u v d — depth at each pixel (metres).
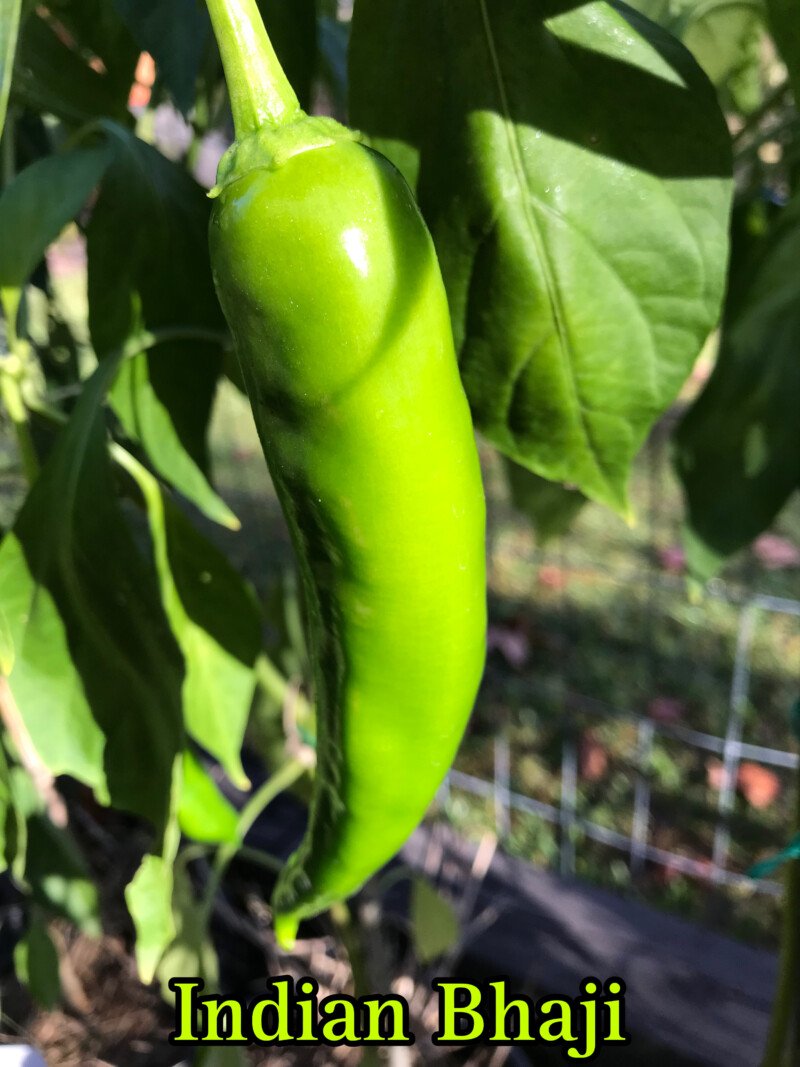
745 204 0.29
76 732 0.24
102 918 0.56
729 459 0.28
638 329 0.19
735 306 0.28
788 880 0.27
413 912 0.44
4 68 0.14
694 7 0.26
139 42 0.20
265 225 0.13
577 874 0.60
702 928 0.48
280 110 0.13
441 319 0.14
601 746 0.70
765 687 0.75
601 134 0.18
